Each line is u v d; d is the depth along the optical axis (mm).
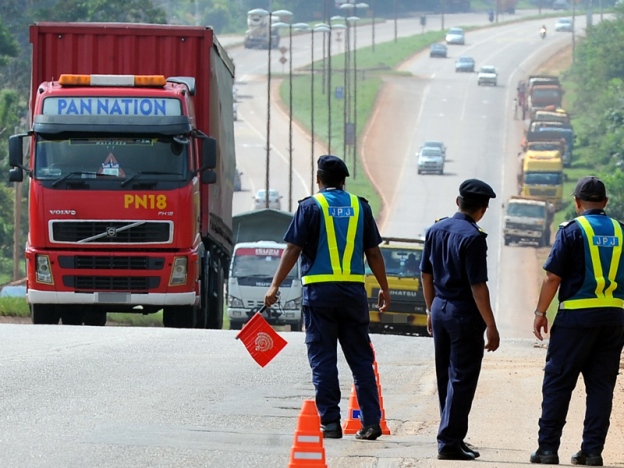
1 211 160000
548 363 22453
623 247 22219
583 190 22484
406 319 75625
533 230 177625
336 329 22938
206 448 21312
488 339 21438
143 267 50000
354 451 21484
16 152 49875
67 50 54250
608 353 22391
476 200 21750
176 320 53031
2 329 45875
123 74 54344
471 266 21375
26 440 21594
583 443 22359
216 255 60281
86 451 20594
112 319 74500
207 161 50562
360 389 23031
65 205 49625
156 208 49688
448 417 21609
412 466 20281
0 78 194250
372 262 23219
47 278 49875
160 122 49594
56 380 30188
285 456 20703
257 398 28844
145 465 19469
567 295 22266
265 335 22234
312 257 22844
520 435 26094
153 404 26875
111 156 49656
